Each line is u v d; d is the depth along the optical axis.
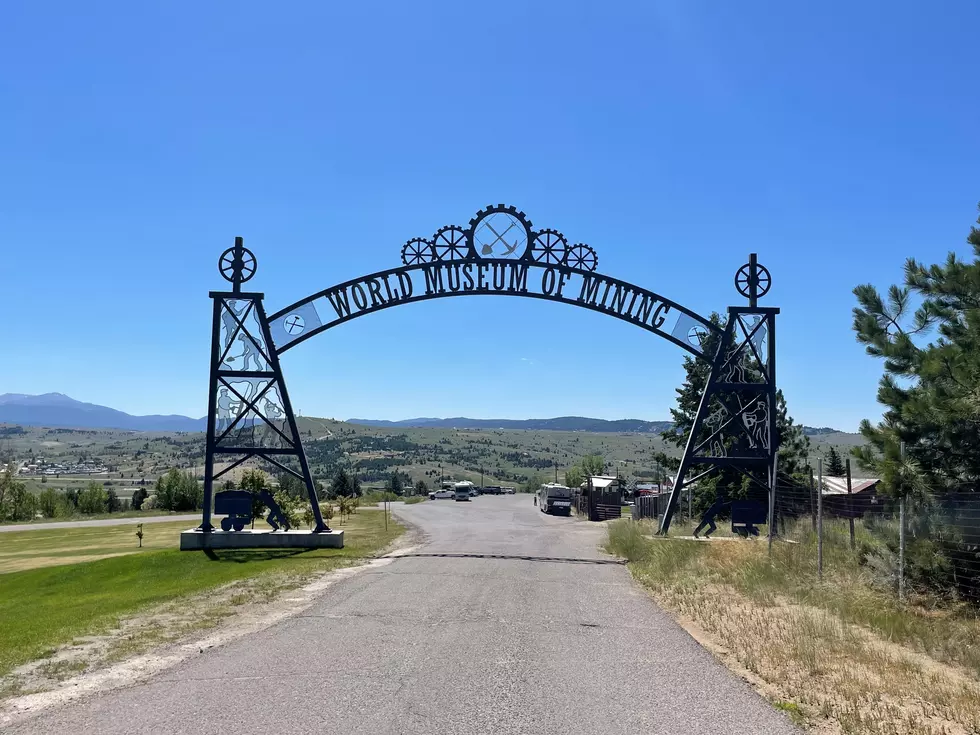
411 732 5.89
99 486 85.31
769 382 22.42
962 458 11.23
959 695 6.95
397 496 110.06
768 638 9.55
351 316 22.50
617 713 6.49
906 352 12.52
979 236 13.15
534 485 154.88
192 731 5.90
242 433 22.52
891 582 11.88
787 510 22.59
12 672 8.04
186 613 11.70
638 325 22.72
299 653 8.66
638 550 19.94
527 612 11.59
